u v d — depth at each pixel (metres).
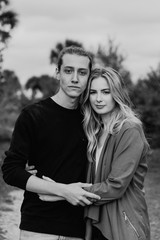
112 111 3.72
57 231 3.52
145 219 3.58
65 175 3.56
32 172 3.55
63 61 3.62
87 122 3.68
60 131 3.59
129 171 3.46
